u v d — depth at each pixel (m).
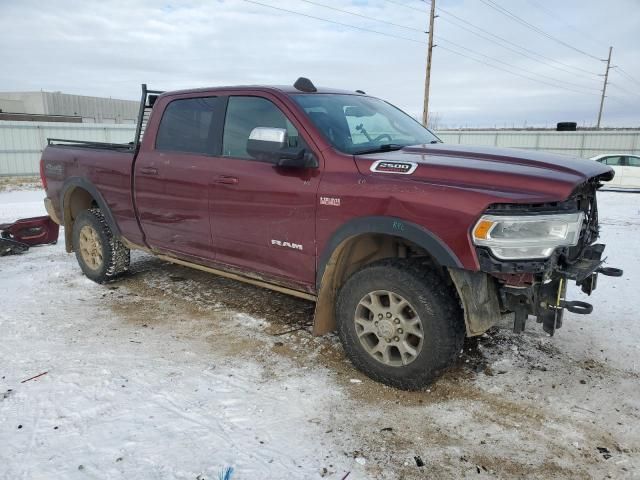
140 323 4.12
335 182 3.08
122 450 2.45
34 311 4.37
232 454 2.43
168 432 2.60
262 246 3.56
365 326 3.11
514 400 2.96
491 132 27.27
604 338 3.82
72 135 23.58
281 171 3.38
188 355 3.52
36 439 2.54
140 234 4.62
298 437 2.58
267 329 3.99
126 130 24.88
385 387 3.09
